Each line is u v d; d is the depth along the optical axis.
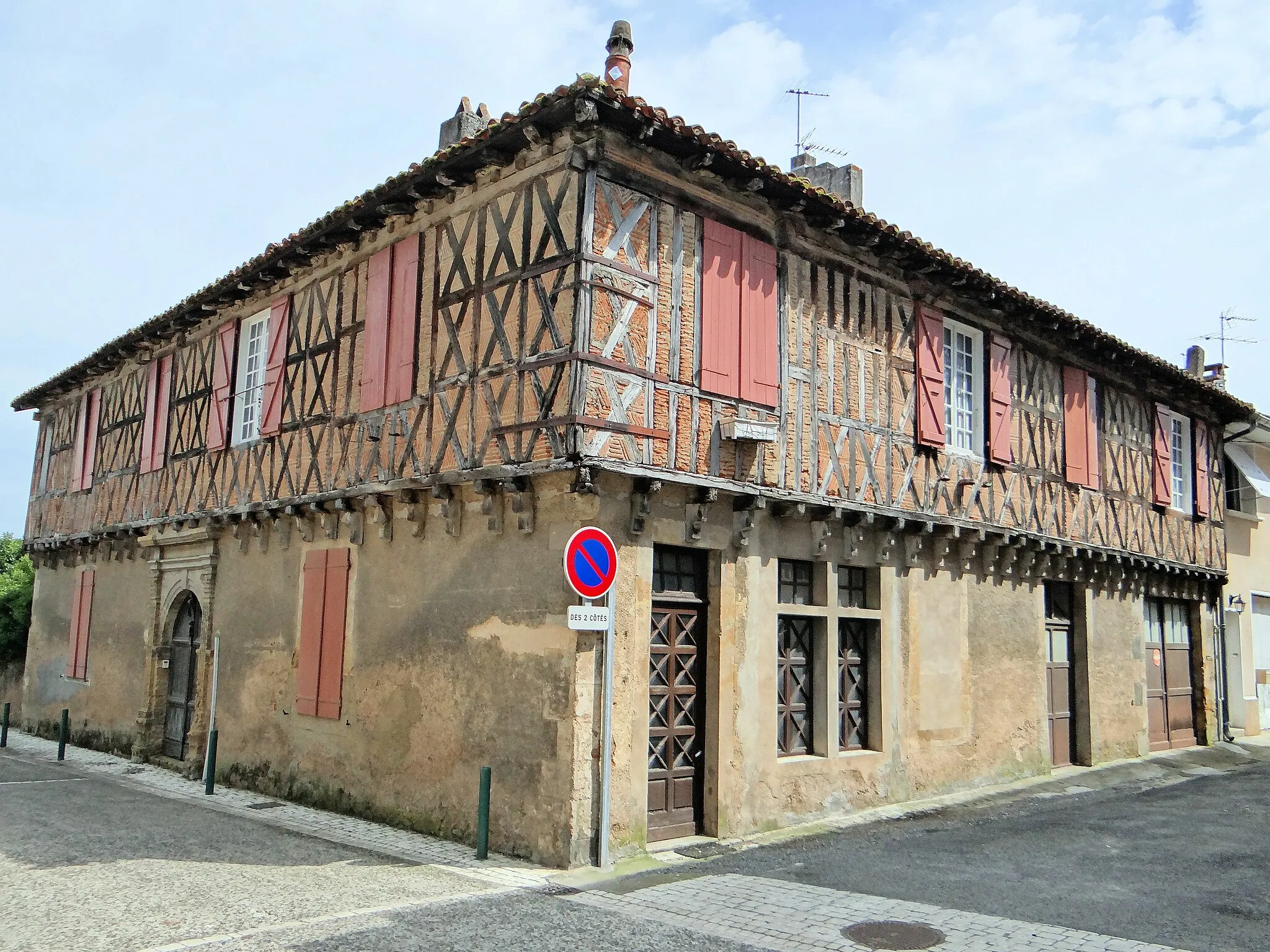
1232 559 17.42
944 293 11.34
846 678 9.98
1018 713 12.00
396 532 9.51
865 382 10.17
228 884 6.71
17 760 13.66
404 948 5.29
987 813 9.88
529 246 8.19
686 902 6.40
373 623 9.62
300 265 11.30
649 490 7.76
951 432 11.48
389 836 8.49
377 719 9.38
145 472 14.48
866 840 8.47
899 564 10.51
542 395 7.78
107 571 15.59
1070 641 13.40
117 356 15.45
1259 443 18.34
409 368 9.36
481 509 8.38
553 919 5.93
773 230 9.41
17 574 21.64
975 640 11.46
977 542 11.45
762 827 8.68
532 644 7.81
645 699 7.84
